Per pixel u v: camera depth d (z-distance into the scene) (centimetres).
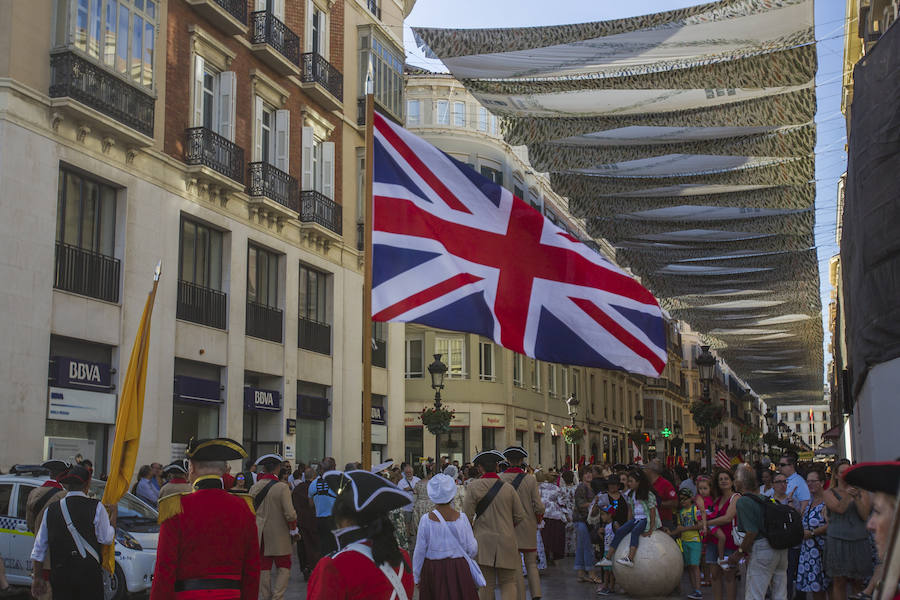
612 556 1300
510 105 1797
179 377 2150
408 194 949
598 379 6000
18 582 1191
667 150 1970
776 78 1602
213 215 2295
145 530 1260
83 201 1905
